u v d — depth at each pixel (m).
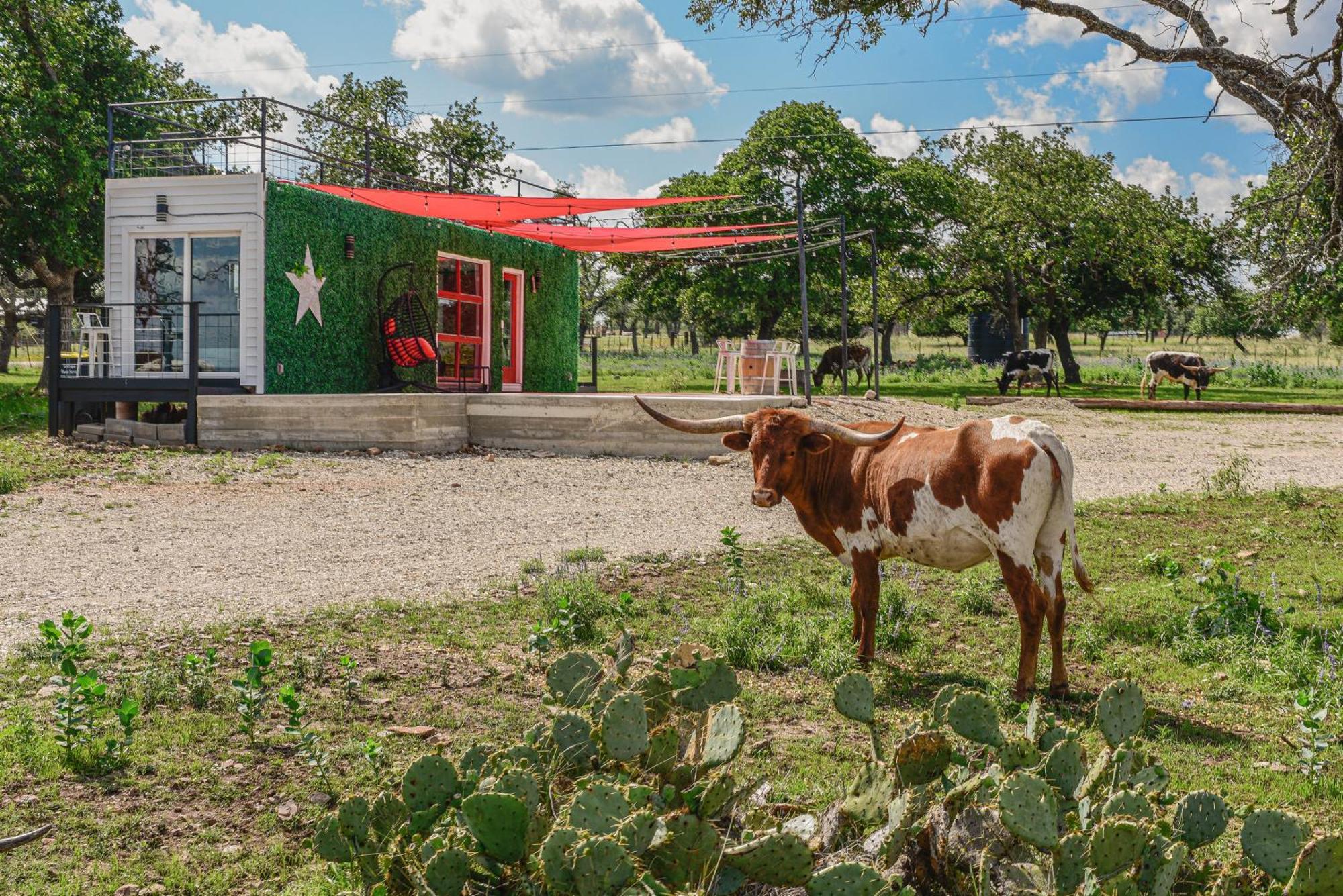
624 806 2.77
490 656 6.77
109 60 27.97
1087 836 2.78
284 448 16.14
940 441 6.53
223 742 5.28
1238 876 2.85
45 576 8.62
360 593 8.34
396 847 2.92
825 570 9.58
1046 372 32.59
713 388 32.31
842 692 3.65
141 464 14.21
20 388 27.83
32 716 5.45
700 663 3.60
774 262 39.03
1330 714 6.10
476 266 22.88
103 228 28.17
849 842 3.18
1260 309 14.24
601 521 11.78
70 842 4.27
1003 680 6.56
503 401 17.27
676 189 41.41
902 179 39.22
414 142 37.16
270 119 29.67
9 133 25.22
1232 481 15.45
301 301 18.05
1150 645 7.58
